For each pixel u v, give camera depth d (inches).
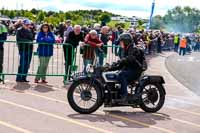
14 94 391.9
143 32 1120.2
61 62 697.6
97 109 335.9
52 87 447.5
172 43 1617.9
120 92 328.2
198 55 1481.3
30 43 458.3
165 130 288.2
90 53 479.2
